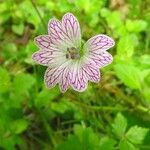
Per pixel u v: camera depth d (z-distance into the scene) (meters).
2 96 0.10
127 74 0.10
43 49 0.08
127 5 0.13
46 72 0.08
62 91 0.08
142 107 0.10
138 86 0.10
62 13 0.12
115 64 0.10
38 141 0.11
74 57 0.08
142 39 0.12
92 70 0.08
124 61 0.10
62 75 0.08
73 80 0.08
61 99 0.10
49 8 0.12
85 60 0.08
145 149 0.09
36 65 0.10
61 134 0.11
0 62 0.12
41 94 0.10
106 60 0.07
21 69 0.11
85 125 0.10
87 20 0.12
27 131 0.11
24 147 0.11
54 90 0.10
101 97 0.11
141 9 0.13
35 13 0.11
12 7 0.13
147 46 0.12
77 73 0.08
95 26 0.12
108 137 0.09
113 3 0.13
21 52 0.11
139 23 0.11
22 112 0.10
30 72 0.12
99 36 0.07
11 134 0.10
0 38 0.13
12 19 0.13
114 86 0.11
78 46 0.08
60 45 0.08
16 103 0.10
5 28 0.13
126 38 0.10
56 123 0.11
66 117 0.11
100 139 0.09
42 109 0.10
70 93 0.10
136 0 0.13
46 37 0.08
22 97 0.10
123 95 0.11
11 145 0.09
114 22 0.12
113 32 0.11
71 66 0.08
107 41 0.07
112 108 0.10
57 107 0.10
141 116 0.10
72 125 0.11
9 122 0.10
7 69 0.11
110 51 0.11
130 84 0.10
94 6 0.12
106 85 0.11
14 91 0.10
